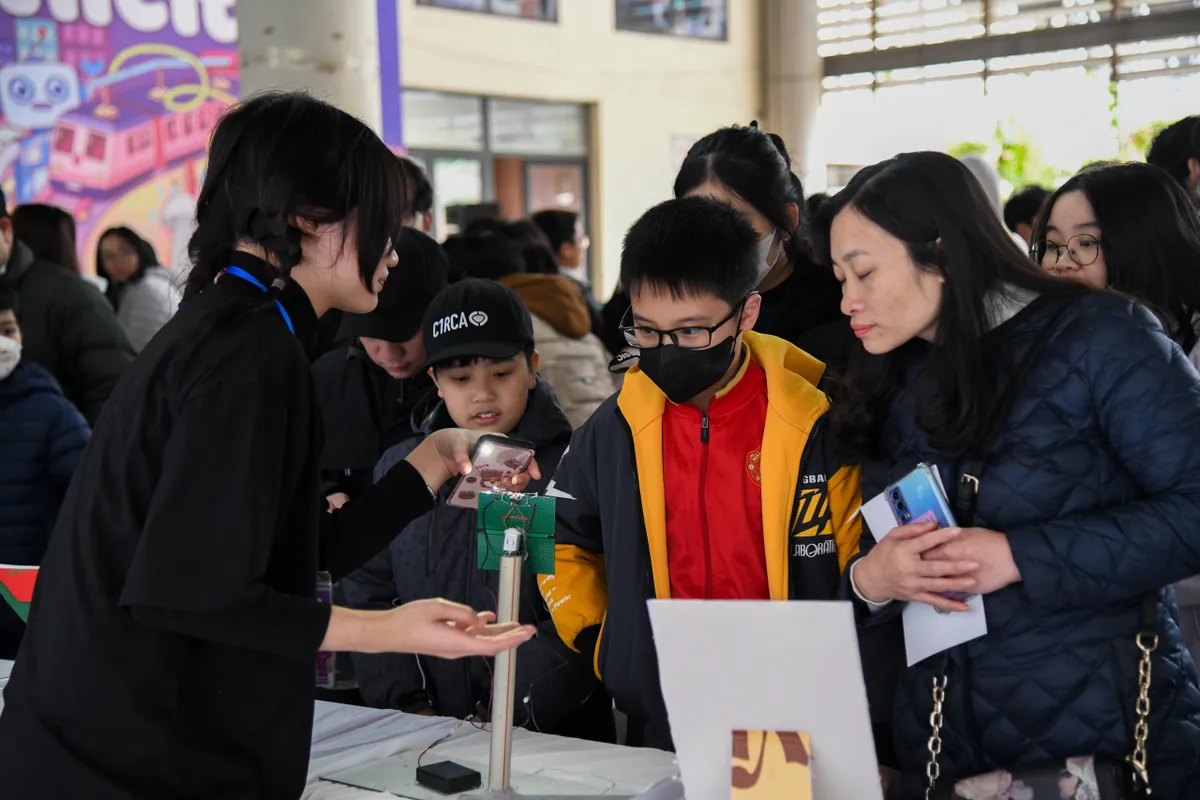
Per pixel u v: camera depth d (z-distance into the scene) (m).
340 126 1.13
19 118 6.82
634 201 10.95
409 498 1.43
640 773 1.41
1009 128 8.94
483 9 9.76
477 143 9.95
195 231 1.17
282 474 1.09
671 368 1.46
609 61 10.65
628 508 1.54
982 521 1.27
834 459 1.50
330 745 1.58
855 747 1.03
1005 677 1.27
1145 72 8.09
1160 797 1.26
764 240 1.81
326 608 1.08
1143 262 1.84
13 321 2.61
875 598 1.31
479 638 1.12
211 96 7.65
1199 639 1.86
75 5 7.00
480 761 1.47
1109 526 1.19
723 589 1.53
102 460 1.10
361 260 1.16
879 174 1.28
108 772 1.08
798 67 9.75
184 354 1.08
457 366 1.91
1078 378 1.24
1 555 2.54
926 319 1.28
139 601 1.01
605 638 1.57
